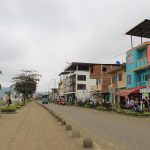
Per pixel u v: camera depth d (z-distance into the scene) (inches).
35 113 1523.1
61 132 697.0
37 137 610.2
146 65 1733.5
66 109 2097.7
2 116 1266.0
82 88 4082.2
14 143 529.7
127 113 1418.6
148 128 796.0
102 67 2915.8
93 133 684.7
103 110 1907.0
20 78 3698.3
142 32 1865.2
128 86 2000.5
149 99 1542.8
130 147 488.7
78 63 4060.0
